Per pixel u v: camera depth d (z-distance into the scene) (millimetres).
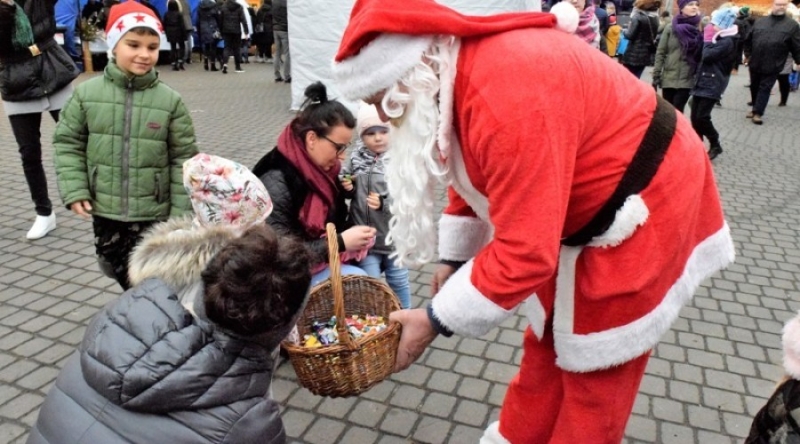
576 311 1480
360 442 2443
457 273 1419
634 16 8719
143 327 1355
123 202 2795
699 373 2920
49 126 7816
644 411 2639
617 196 1334
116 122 2744
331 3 7852
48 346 3070
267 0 16312
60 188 2770
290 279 1365
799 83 13320
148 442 1298
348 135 2498
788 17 8766
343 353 1880
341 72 1364
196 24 15508
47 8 3984
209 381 1324
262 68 14945
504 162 1205
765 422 1404
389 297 2412
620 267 1394
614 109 1319
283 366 2895
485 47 1262
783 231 4828
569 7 1352
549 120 1183
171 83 12008
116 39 2668
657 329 1466
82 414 1344
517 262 1247
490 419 2584
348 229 2678
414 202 1434
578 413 1606
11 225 4582
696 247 1537
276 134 7641
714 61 6555
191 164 1898
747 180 6188
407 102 1344
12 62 3916
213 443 1319
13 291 3605
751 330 3328
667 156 1358
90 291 3627
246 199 1902
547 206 1208
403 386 2787
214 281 1343
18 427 2510
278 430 1420
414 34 1271
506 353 3057
